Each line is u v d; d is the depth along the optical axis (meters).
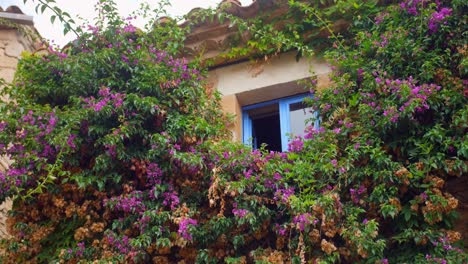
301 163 3.76
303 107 5.16
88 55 4.57
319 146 3.96
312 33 4.97
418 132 3.76
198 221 3.88
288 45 4.84
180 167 4.07
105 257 3.71
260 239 3.75
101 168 4.08
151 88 4.43
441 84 3.89
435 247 3.34
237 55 5.30
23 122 4.16
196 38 5.26
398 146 3.80
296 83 5.05
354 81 4.30
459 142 3.55
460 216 3.71
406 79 4.03
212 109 4.74
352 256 3.43
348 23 4.84
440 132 3.60
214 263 3.68
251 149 4.00
